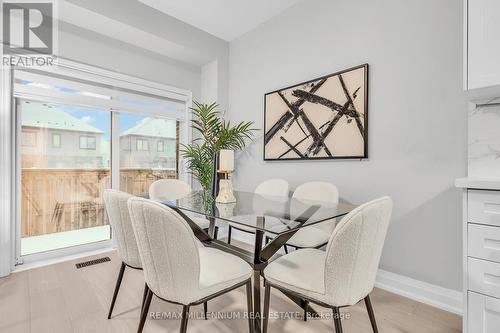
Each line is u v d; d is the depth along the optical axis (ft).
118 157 10.12
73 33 8.79
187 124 11.97
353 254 3.38
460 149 5.68
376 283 6.89
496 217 3.73
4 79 7.34
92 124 9.64
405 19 6.48
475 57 4.40
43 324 5.11
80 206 9.45
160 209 3.30
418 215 6.30
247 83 10.93
